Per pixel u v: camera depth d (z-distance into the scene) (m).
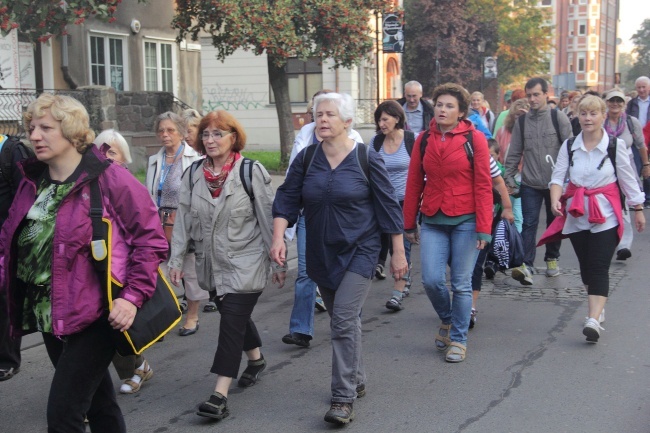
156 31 20.73
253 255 4.94
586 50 93.19
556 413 4.82
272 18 16.80
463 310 5.84
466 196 5.70
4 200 5.07
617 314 7.17
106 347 3.57
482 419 4.75
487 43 36.97
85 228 3.44
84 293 3.44
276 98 19.39
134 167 16.72
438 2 35.66
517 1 43.22
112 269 3.46
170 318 3.64
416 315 7.32
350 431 4.61
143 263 3.50
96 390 3.70
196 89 22.80
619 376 5.50
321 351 6.24
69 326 3.41
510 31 41.62
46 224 3.47
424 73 36.97
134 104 17.80
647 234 11.65
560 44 94.31
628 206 6.55
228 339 4.85
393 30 17.25
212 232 4.91
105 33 18.83
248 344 5.34
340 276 4.71
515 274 8.23
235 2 16.81
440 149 5.70
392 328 6.88
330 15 17.38
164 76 21.31
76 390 3.47
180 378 5.67
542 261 9.85
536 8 43.91
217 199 4.92
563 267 9.43
